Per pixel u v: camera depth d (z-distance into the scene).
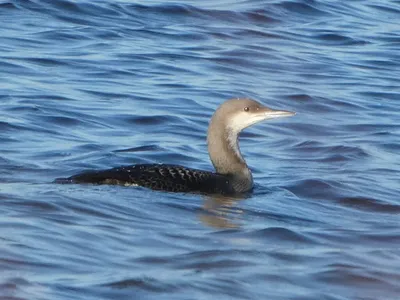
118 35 36.34
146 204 20.55
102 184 21.22
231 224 20.17
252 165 25.30
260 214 21.11
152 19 38.41
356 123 29.84
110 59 33.59
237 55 35.31
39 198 20.05
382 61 36.12
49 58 33.03
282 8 40.44
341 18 40.62
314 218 21.20
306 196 22.88
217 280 17.17
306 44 37.41
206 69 33.84
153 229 19.36
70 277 16.80
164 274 17.23
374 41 38.25
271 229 19.80
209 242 18.92
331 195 22.95
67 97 29.44
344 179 24.02
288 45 37.06
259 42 37.03
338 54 36.62
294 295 16.92
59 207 19.75
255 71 34.25
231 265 17.89
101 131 27.08
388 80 34.25
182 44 36.03
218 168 22.75
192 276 17.23
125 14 38.47
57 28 36.31
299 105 31.33
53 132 26.58
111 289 16.48
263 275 17.56
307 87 32.88
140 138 26.84
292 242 19.39
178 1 40.00
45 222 18.97
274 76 33.91
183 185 21.59
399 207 22.39
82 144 25.64
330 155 26.47
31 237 18.19
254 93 31.89
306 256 18.56
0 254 17.30
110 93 30.31
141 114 28.48
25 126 26.56
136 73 32.62
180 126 28.06
